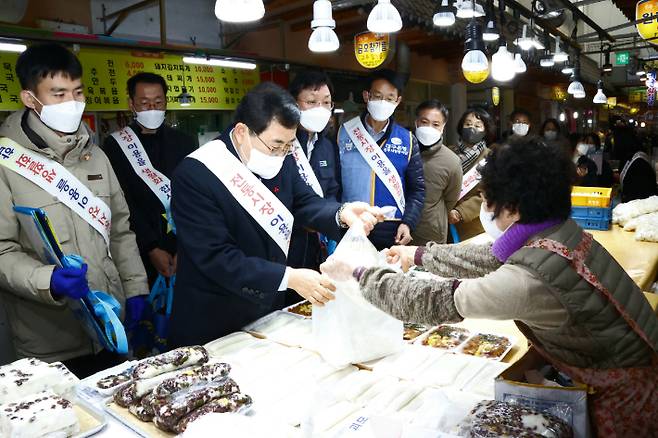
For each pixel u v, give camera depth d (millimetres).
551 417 1110
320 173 2750
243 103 1739
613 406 1150
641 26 4086
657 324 1193
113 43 3637
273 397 1364
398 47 6230
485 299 1103
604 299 1113
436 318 1188
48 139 2039
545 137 1208
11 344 2373
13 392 1319
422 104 3389
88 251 2139
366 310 1530
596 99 7480
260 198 1781
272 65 4566
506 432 1064
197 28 4902
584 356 1171
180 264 1863
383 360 1597
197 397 1260
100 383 1408
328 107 2713
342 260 1522
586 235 1192
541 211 1133
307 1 4656
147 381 1328
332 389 1405
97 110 3721
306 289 1588
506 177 1150
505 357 1627
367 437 1117
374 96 2967
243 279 1667
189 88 4266
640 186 4875
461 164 3547
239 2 1895
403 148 3084
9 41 2979
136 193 2938
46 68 1937
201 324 1833
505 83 9469
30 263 1903
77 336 2232
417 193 3141
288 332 1825
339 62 6062
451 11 3061
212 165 1735
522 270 1099
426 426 1185
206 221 1714
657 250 2838
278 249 1863
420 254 1697
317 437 1166
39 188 2039
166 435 1214
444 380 1454
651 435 1144
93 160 2244
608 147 9680
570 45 6156
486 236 3262
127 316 2338
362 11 4250
